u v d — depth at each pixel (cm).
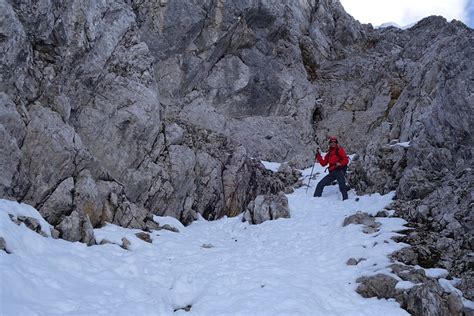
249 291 802
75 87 1169
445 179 1221
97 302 697
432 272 900
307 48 2359
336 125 2106
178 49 1819
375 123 2050
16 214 849
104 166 1189
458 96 1249
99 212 1052
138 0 1759
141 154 1271
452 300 782
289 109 2083
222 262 968
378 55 2467
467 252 948
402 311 774
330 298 806
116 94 1257
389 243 1009
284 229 1209
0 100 901
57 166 991
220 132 1770
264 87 2031
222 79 1933
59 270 768
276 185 1634
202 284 837
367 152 1551
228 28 1917
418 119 1650
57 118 1030
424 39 2400
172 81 1791
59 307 649
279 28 2167
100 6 1258
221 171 1513
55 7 1068
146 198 1260
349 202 1377
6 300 605
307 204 1405
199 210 1412
